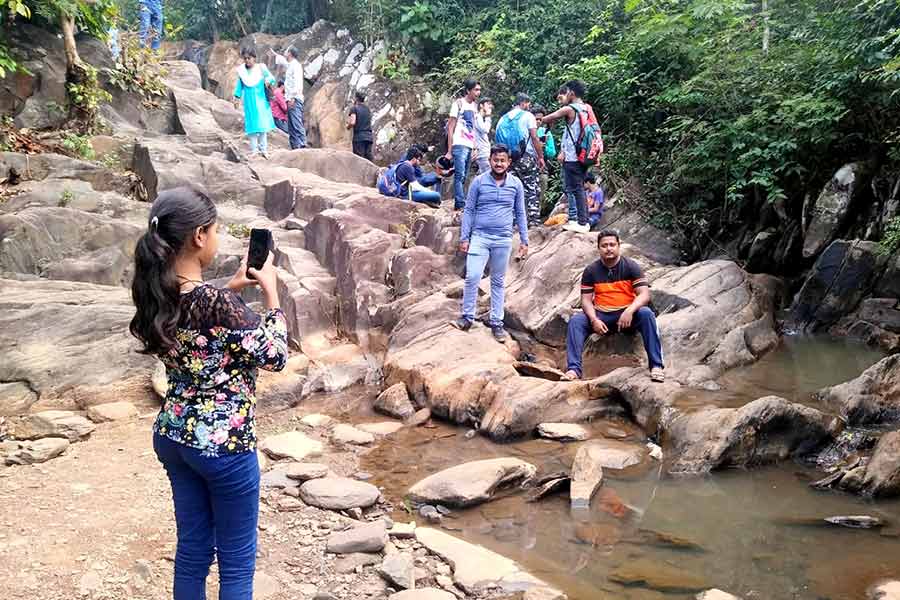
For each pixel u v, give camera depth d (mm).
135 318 2439
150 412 6070
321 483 4555
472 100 9664
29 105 10203
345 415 6230
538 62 13398
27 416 5660
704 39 10070
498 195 6898
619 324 6168
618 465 5020
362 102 12648
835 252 7930
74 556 3621
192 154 10344
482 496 4484
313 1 18500
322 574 3568
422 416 6023
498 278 7051
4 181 8727
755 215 9492
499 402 5801
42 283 7129
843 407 5488
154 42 14320
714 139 9172
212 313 2443
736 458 4926
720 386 6160
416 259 8055
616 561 3746
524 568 3684
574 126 8367
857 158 8664
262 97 11641
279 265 8547
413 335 7094
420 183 10469
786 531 4023
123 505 4242
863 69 8086
